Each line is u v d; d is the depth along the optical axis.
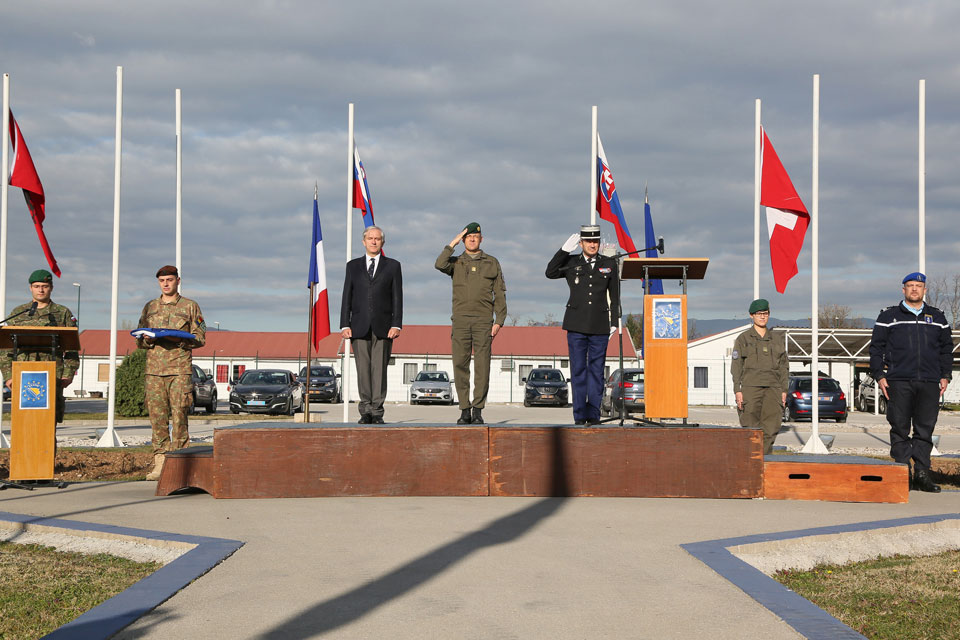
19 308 10.57
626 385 28.64
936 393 10.17
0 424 16.31
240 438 8.90
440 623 4.73
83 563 6.26
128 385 26.14
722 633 4.58
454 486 9.07
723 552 6.35
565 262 10.13
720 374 48.50
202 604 5.05
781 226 16.41
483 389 10.32
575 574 5.78
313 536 6.92
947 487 11.02
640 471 9.12
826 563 6.62
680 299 9.38
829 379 32.25
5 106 16.89
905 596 5.65
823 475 9.08
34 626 4.72
